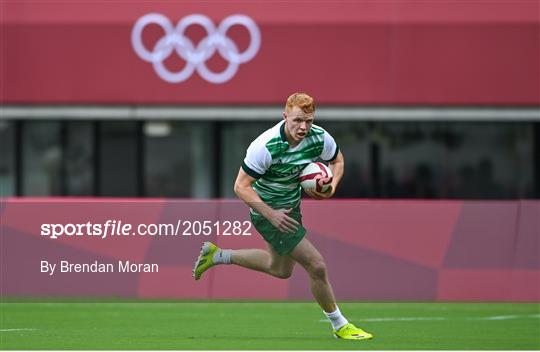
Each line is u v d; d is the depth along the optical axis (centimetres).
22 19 6681
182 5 6662
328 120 6825
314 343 3145
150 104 6681
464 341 3312
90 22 6669
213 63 6638
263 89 6644
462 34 6681
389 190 6906
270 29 6631
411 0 6700
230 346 3067
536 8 6712
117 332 3569
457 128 6912
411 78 6669
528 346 3178
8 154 6962
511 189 6931
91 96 6675
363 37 6650
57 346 3089
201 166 6919
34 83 6688
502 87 6688
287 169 3016
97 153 6925
